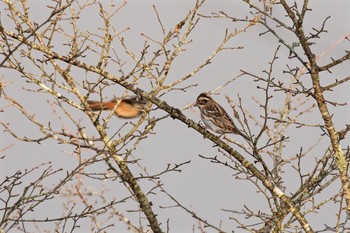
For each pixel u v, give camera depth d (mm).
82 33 12984
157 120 13227
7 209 10438
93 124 13117
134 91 13180
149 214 13625
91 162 11070
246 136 12852
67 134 12539
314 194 13164
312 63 12430
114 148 13094
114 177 12852
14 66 12492
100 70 12891
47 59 12500
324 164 13344
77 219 11461
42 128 12602
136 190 13312
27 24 12492
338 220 11930
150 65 13117
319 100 12586
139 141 13180
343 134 12969
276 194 13078
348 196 12602
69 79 13031
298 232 13117
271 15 12305
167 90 13391
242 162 13359
